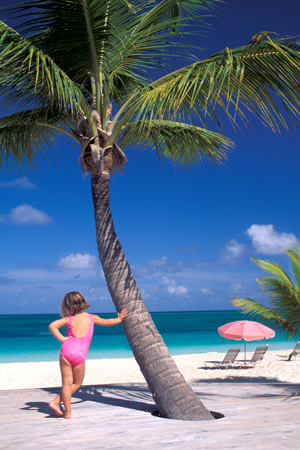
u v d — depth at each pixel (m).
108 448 3.71
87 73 5.80
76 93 4.85
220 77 4.67
